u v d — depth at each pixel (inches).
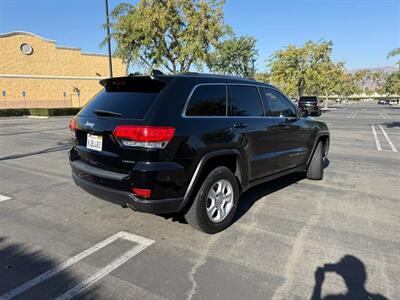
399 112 1419.8
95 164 142.9
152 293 106.7
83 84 1678.2
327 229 155.3
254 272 118.7
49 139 485.7
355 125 743.1
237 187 160.1
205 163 139.7
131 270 120.2
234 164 163.5
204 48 559.2
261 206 186.5
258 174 176.4
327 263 124.6
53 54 1549.0
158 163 124.5
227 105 156.6
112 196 134.9
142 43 553.9
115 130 130.1
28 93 1475.1
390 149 396.5
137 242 142.3
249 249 135.8
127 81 147.3
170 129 126.8
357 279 114.3
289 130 198.4
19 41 1425.9
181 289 108.7
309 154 228.1
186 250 135.1
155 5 528.4
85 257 129.4
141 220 165.9
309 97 1133.7
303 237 146.8
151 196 125.6
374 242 141.9
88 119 146.7
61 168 282.4
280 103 199.0
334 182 238.8
